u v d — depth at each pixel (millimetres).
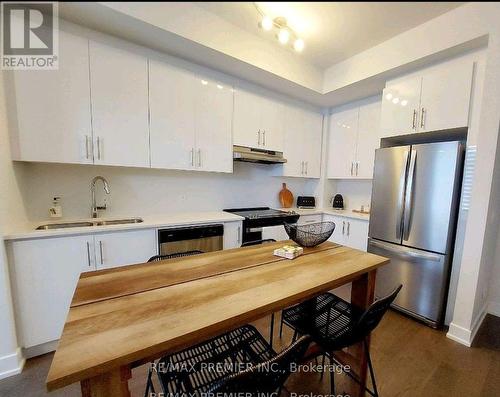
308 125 3342
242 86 2609
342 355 1442
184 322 744
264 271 1174
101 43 1789
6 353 1462
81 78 1743
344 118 3326
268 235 2752
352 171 3238
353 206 3605
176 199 2678
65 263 1649
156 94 2070
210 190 2912
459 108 1958
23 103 1578
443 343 1856
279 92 2934
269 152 2912
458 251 1982
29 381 1435
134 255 1938
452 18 1812
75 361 573
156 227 2027
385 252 2387
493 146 1713
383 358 1682
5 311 1442
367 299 1387
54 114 1674
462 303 1871
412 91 2254
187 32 1747
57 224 1887
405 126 2320
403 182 2221
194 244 2244
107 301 863
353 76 2518
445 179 1967
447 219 1965
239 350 1117
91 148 1822
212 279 1068
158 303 854
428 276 2084
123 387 697
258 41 2211
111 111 1880
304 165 3363
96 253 1763
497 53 1660
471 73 1887
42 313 1593
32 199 1926
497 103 1683
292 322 1338
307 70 2656
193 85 2262
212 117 2414
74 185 2111
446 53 1946
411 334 1970
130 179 2391
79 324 723
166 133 2152
